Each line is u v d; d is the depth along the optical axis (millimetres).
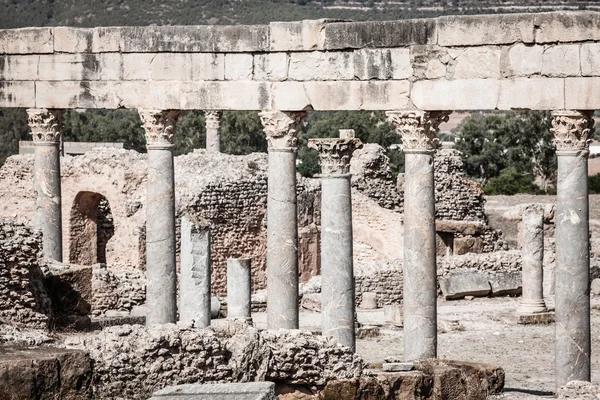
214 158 189250
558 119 100000
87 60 126438
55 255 136375
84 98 127062
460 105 104562
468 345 149125
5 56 132250
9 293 126000
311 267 194250
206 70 118688
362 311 174250
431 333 107875
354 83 110375
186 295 125250
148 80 122188
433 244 107938
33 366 83625
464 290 181875
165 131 122438
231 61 117312
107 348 87875
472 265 186375
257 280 186125
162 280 122812
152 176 122562
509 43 101938
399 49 107688
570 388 96000
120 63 124125
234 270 141875
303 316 163875
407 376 98000
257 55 115875
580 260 99812
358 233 197750
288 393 93625
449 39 104750
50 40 128750
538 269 167125
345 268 113375
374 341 150750
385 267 179625
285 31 113750
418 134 107375
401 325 160375
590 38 98375
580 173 100000
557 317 100625
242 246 184000
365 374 96375
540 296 167625
